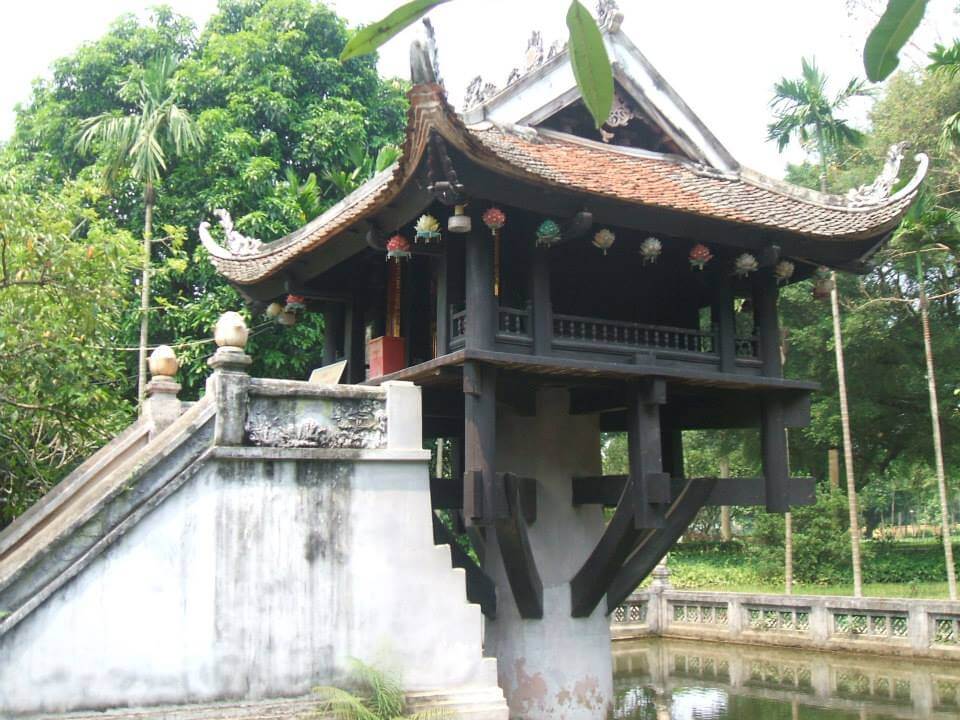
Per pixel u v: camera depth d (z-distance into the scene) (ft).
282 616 24.17
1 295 30.99
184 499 23.54
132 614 22.50
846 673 56.39
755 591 85.05
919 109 80.02
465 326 29.22
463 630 26.35
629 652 66.69
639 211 30.19
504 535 31.09
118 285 37.17
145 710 22.25
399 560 25.93
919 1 5.12
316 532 24.97
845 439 72.74
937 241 68.39
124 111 66.95
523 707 34.76
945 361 83.92
